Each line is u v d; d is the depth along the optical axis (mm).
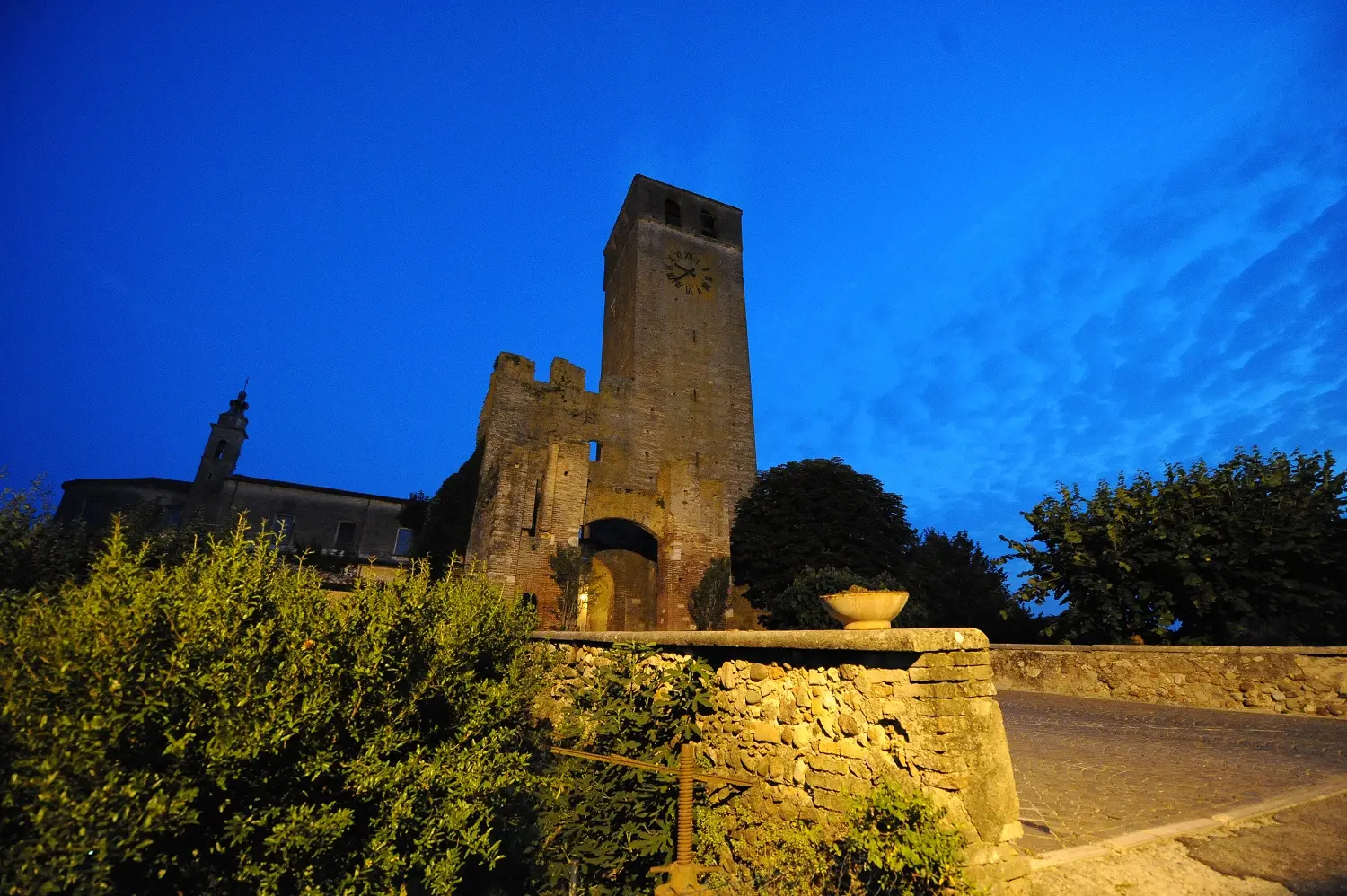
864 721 4426
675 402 39562
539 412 34656
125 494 37125
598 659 8195
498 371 34250
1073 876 3969
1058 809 5250
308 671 3545
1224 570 13930
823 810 4656
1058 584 16328
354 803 3721
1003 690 14320
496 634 7352
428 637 4719
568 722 6938
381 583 4805
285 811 3373
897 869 3471
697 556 32656
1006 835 3887
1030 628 28078
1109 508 15750
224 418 40344
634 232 43281
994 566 17656
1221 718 9336
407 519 37844
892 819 3797
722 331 43125
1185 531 14180
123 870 2930
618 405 37469
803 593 25172
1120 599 14859
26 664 2822
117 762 2844
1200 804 5203
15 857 2523
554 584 28141
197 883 3143
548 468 29719
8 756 2707
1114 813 5090
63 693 2824
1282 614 13602
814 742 4879
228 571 3660
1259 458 15016
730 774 5848
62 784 2615
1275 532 13594
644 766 4543
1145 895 3812
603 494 32094
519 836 5773
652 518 32969
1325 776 5973
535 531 29250
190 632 3164
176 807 2840
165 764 3082
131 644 2994
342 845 3627
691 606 31594
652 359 39906
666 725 6207
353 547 38312
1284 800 5188
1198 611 13977
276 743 3240
